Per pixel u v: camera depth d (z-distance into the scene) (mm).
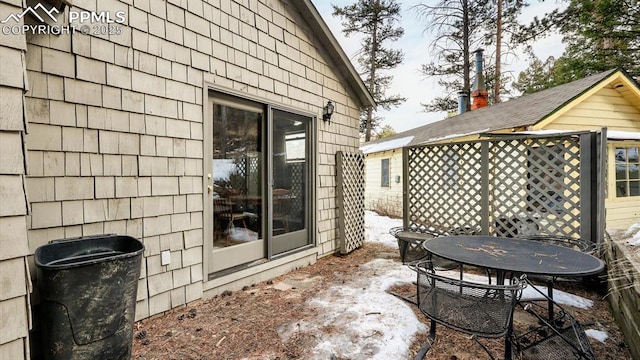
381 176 10828
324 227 4672
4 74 1342
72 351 1755
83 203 2207
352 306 2807
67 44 2135
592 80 6277
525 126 5809
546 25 9812
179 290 2779
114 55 2371
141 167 2533
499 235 4082
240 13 3379
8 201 1349
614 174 6016
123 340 1930
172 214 2746
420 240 4043
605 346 2215
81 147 2199
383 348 2111
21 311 1384
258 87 3578
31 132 1980
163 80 2682
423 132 10375
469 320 1855
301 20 4262
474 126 7547
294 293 3191
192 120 2912
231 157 3332
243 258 3443
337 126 5012
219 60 3148
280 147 3936
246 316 2635
